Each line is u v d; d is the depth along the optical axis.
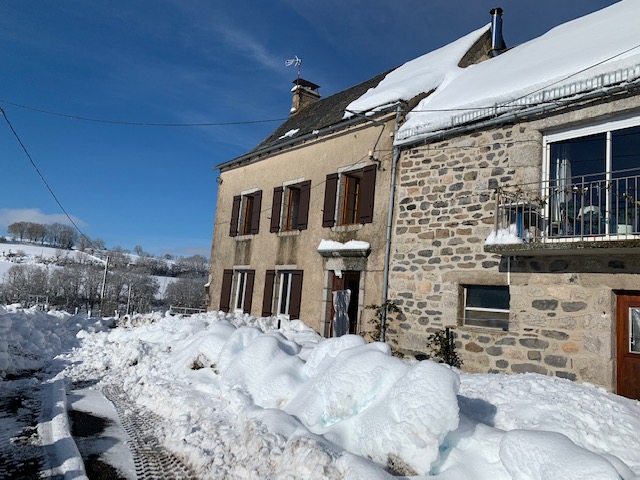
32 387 6.77
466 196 7.92
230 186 14.81
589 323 6.24
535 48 8.73
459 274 7.80
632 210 6.12
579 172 6.78
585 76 6.56
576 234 6.61
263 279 12.61
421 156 8.76
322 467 3.09
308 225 11.36
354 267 9.78
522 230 6.70
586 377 6.17
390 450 3.29
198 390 5.73
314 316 10.71
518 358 6.85
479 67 9.59
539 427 3.76
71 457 3.90
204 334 7.38
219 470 3.73
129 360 7.89
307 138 11.60
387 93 9.91
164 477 3.75
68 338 11.33
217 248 14.87
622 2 8.56
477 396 4.51
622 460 3.42
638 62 6.06
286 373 5.09
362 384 3.93
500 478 3.07
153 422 5.23
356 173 10.51
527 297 6.89
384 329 8.74
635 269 5.96
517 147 7.35
